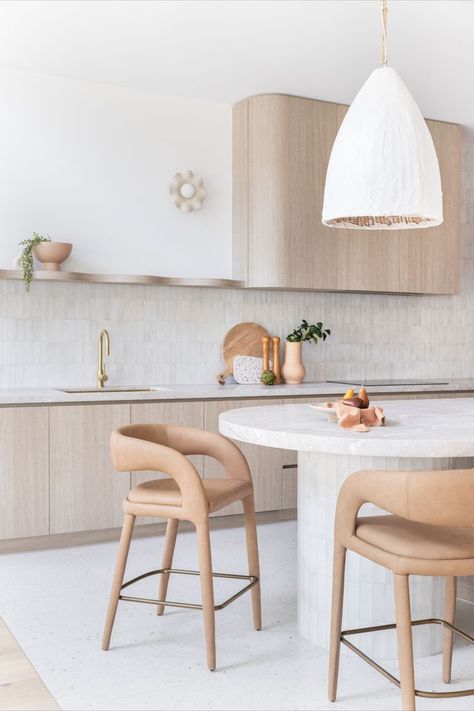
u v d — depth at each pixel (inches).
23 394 162.6
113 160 191.8
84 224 188.9
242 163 202.8
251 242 199.6
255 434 97.0
